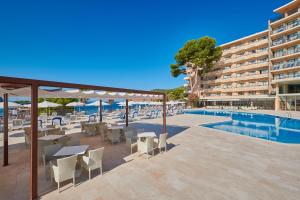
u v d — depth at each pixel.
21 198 4.21
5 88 6.04
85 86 5.65
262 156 7.01
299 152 7.55
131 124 16.47
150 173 5.46
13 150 8.20
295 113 25.86
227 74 48.12
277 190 4.40
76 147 6.05
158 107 43.56
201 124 17.22
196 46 44.34
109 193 4.33
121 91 7.38
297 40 31.12
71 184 4.82
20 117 21.30
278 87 34.19
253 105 40.34
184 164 6.19
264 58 39.72
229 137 10.70
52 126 11.86
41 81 4.34
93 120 17.83
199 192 4.33
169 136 11.02
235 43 46.88
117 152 7.77
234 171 5.56
